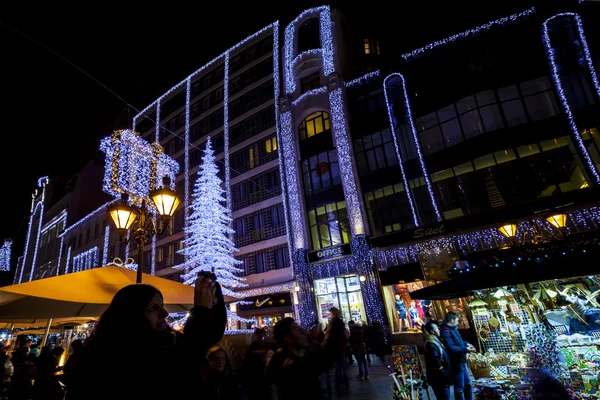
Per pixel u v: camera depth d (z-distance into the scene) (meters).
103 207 34.31
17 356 8.73
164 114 33.22
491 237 13.74
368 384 8.65
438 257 14.91
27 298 5.63
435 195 16.08
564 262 4.78
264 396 3.82
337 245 18.00
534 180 13.95
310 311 17.84
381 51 26.20
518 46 15.50
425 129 17.12
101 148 11.16
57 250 41.06
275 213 22.17
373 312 15.90
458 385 5.30
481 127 15.55
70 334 18.62
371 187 18.33
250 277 21.52
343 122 19.70
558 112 14.16
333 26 22.78
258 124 25.09
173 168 13.09
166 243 27.59
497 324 6.15
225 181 25.25
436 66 17.47
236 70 28.61
